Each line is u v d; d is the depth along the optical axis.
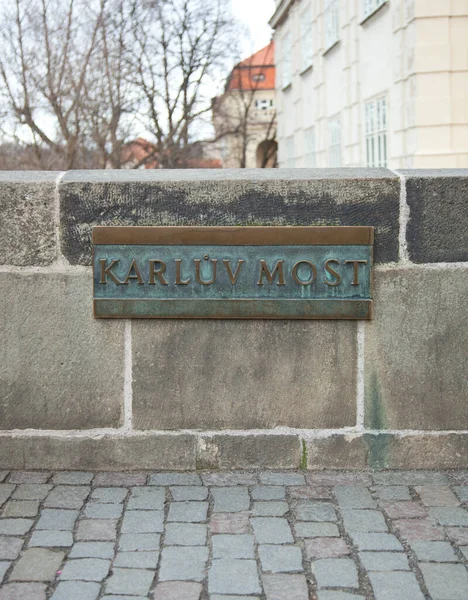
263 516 3.18
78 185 3.55
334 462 3.69
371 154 17.89
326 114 22.64
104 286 3.60
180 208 3.57
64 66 26.81
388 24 16.05
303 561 2.80
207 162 37.69
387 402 3.65
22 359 3.65
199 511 3.23
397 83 15.34
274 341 3.64
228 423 3.68
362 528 3.06
